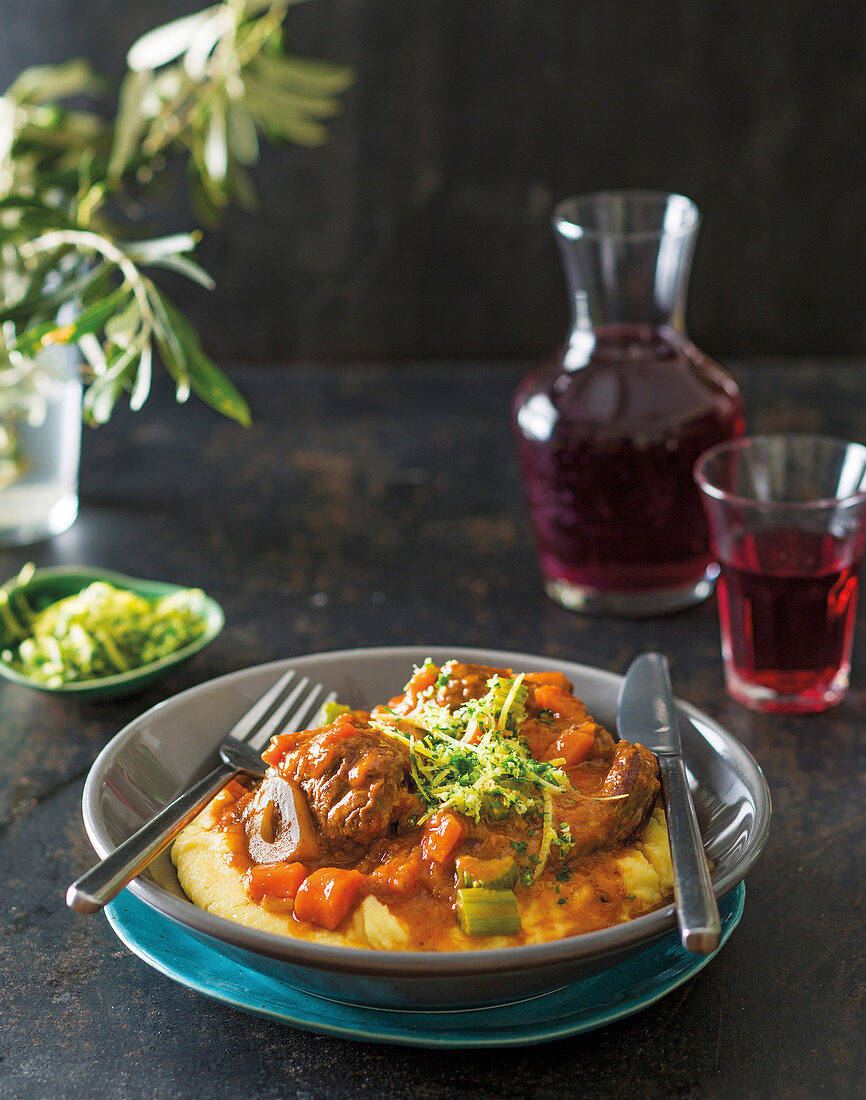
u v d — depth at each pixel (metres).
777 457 0.87
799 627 0.84
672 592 0.94
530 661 0.77
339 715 0.73
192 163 1.15
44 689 0.84
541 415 0.90
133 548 1.02
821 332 1.41
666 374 0.89
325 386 1.27
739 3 1.29
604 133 1.34
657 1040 0.67
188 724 0.75
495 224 1.37
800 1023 0.68
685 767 0.73
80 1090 0.66
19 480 1.01
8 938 0.72
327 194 1.36
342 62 1.31
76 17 1.30
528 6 1.30
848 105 1.32
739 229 1.37
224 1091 0.66
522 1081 0.66
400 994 0.63
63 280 0.99
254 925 0.66
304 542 1.02
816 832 0.77
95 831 0.67
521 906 0.66
